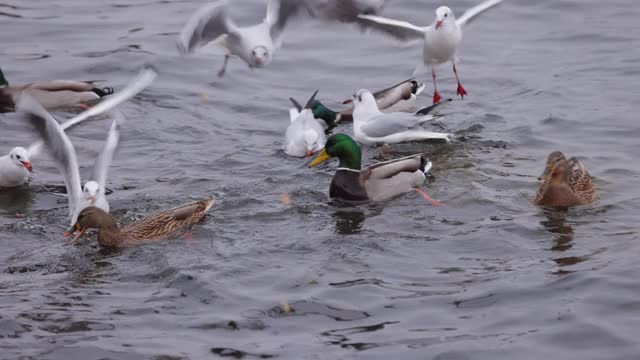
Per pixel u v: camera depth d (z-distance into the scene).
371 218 14.92
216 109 20.50
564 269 12.84
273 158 17.89
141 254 13.74
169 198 15.88
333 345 11.19
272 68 22.83
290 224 14.73
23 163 16.36
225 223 14.77
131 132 19.03
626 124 18.69
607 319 11.55
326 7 14.44
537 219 14.60
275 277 12.91
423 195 15.78
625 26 24.22
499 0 20.02
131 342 11.28
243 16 24.95
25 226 14.87
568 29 24.30
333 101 20.97
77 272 13.22
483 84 21.45
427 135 18.16
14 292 12.55
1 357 10.95
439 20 18.94
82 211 14.12
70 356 10.98
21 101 14.47
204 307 12.16
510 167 16.92
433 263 13.27
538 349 11.00
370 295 12.37
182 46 13.85
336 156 16.36
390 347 11.10
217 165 17.47
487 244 13.78
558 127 18.75
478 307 11.98
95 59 22.97
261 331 11.55
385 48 24.00
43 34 24.42
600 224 14.32
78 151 18.27
